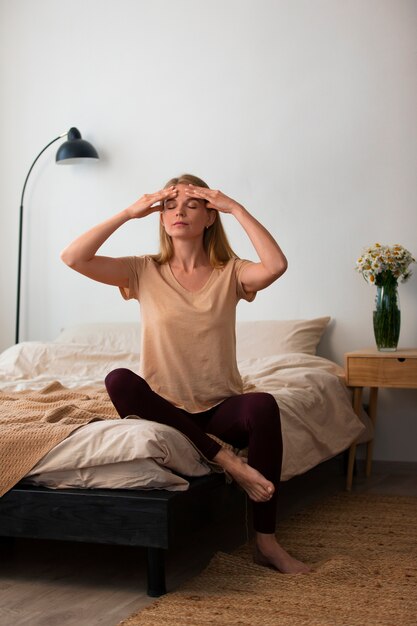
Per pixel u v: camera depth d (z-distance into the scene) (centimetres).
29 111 473
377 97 408
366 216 410
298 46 421
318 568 224
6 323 480
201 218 242
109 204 459
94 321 463
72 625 188
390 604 196
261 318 426
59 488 216
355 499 325
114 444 210
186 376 235
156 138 449
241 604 197
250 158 430
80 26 463
